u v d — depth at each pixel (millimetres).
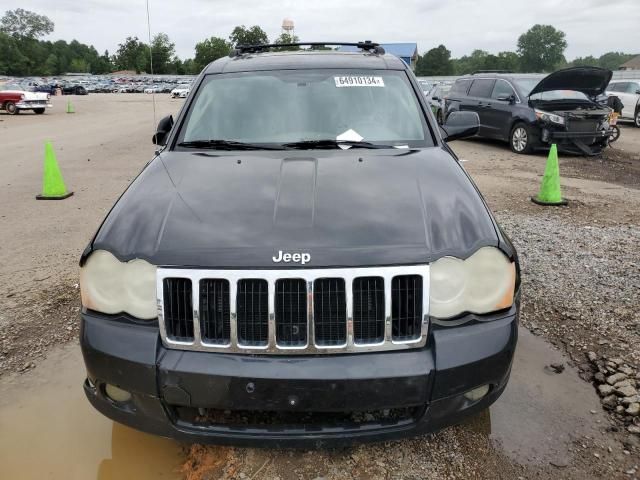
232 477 2395
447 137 3910
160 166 2926
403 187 2578
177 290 2145
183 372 2082
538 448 2580
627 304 3988
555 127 11406
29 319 3891
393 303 2135
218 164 2875
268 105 3414
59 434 2729
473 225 2346
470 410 2221
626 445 2592
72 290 4395
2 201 7625
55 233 6039
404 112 3404
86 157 11875
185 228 2289
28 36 129375
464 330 2168
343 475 2396
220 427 2158
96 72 136000
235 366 2074
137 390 2148
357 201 2438
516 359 3355
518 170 10062
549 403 2924
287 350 2100
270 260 2107
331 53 3971
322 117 3338
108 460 2555
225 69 3736
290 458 2498
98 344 2188
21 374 3236
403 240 2203
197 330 2117
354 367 2068
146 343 2135
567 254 5074
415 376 2066
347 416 2193
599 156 11961
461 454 2533
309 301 2080
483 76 13859
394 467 2447
